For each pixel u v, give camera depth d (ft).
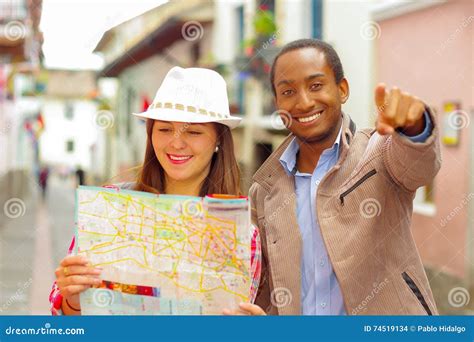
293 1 20.29
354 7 18.86
